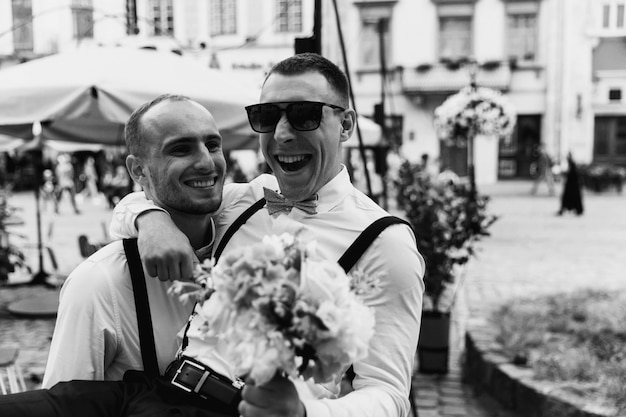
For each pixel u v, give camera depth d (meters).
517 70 27.70
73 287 1.86
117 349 1.86
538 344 5.16
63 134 7.35
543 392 4.21
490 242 12.99
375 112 7.68
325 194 1.85
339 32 3.84
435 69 27.38
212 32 25.30
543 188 25.89
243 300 1.32
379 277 1.70
